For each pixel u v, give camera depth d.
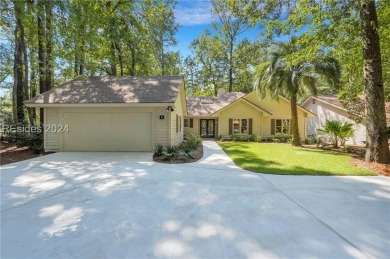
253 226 3.26
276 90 14.00
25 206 4.01
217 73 31.55
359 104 12.89
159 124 10.50
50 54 13.09
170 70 27.95
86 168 7.09
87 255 2.56
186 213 3.72
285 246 2.75
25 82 14.15
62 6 11.14
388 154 7.69
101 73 18.78
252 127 19.77
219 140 19.20
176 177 6.09
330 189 5.07
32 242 2.83
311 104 21.59
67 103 9.78
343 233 3.06
